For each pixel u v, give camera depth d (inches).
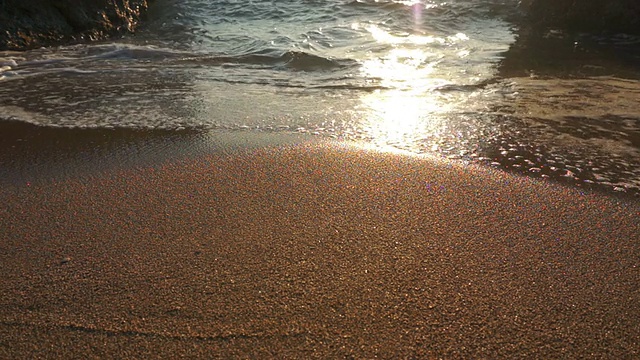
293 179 105.3
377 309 65.9
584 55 213.9
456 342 60.5
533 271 73.9
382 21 267.4
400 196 97.4
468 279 72.1
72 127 139.9
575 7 259.6
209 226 87.3
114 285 71.6
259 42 241.0
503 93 163.6
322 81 182.9
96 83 184.4
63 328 63.4
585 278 72.3
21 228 88.4
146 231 86.1
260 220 88.9
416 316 64.7
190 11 304.0
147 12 303.3
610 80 175.5
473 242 81.4
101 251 80.4
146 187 103.3
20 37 247.4
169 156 119.0
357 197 97.0
